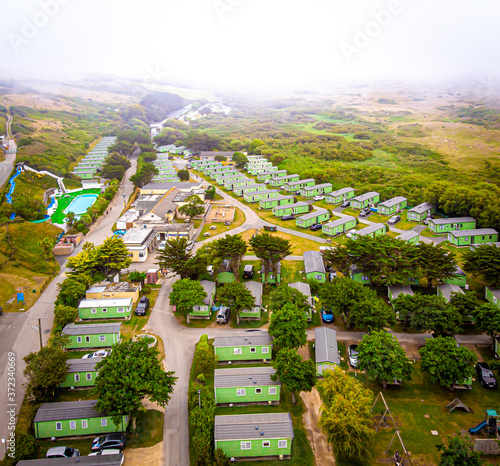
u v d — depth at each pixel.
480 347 56.41
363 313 55.16
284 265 84.06
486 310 54.34
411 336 59.28
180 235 96.75
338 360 50.00
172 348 56.12
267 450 38.84
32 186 125.69
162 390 40.81
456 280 71.31
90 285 70.25
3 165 134.62
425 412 45.25
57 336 52.12
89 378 47.62
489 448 38.91
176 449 40.09
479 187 127.88
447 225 102.31
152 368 42.69
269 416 41.12
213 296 68.44
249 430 39.03
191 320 63.34
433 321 54.97
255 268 82.44
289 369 44.12
